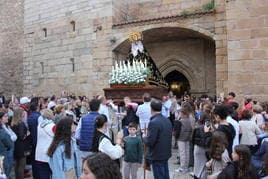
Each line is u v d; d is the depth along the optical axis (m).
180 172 8.17
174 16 14.68
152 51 18.23
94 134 5.18
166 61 17.88
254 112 7.61
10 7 21.98
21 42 21.23
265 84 11.80
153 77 12.03
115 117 8.65
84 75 16.95
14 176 8.00
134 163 6.54
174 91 18.83
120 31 15.97
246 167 3.88
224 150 4.54
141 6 18.08
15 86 21.28
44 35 19.00
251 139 6.45
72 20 17.64
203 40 16.97
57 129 4.92
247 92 12.07
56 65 18.28
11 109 9.37
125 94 10.96
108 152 4.83
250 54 12.11
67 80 17.70
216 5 13.84
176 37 17.06
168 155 6.08
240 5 12.37
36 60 19.28
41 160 5.82
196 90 17.05
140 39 12.80
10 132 6.81
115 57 16.39
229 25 12.52
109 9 16.31
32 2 19.67
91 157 2.01
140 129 8.33
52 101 10.31
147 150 6.46
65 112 8.57
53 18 18.55
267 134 6.32
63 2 18.11
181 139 8.18
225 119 5.60
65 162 4.81
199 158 6.38
